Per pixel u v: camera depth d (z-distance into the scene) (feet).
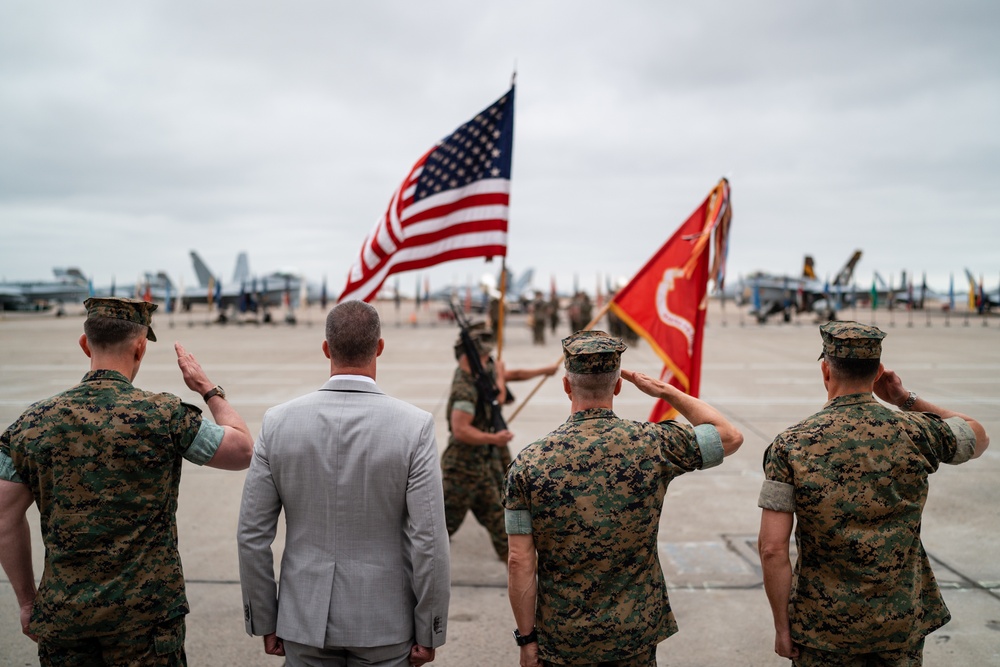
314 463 7.18
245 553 7.21
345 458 7.18
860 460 7.04
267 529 7.32
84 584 6.65
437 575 7.21
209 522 17.72
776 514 7.27
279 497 7.39
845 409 7.33
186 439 7.13
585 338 7.29
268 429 7.37
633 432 7.00
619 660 6.84
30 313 201.46
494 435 13.50
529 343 83.20
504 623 12.25
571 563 6.82
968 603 12.71
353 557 7.22
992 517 17.58
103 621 6.64
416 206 16.51
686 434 7.20
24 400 36.35
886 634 7.00
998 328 103.14
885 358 58.13
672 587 13.76
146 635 6.95
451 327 120.16
